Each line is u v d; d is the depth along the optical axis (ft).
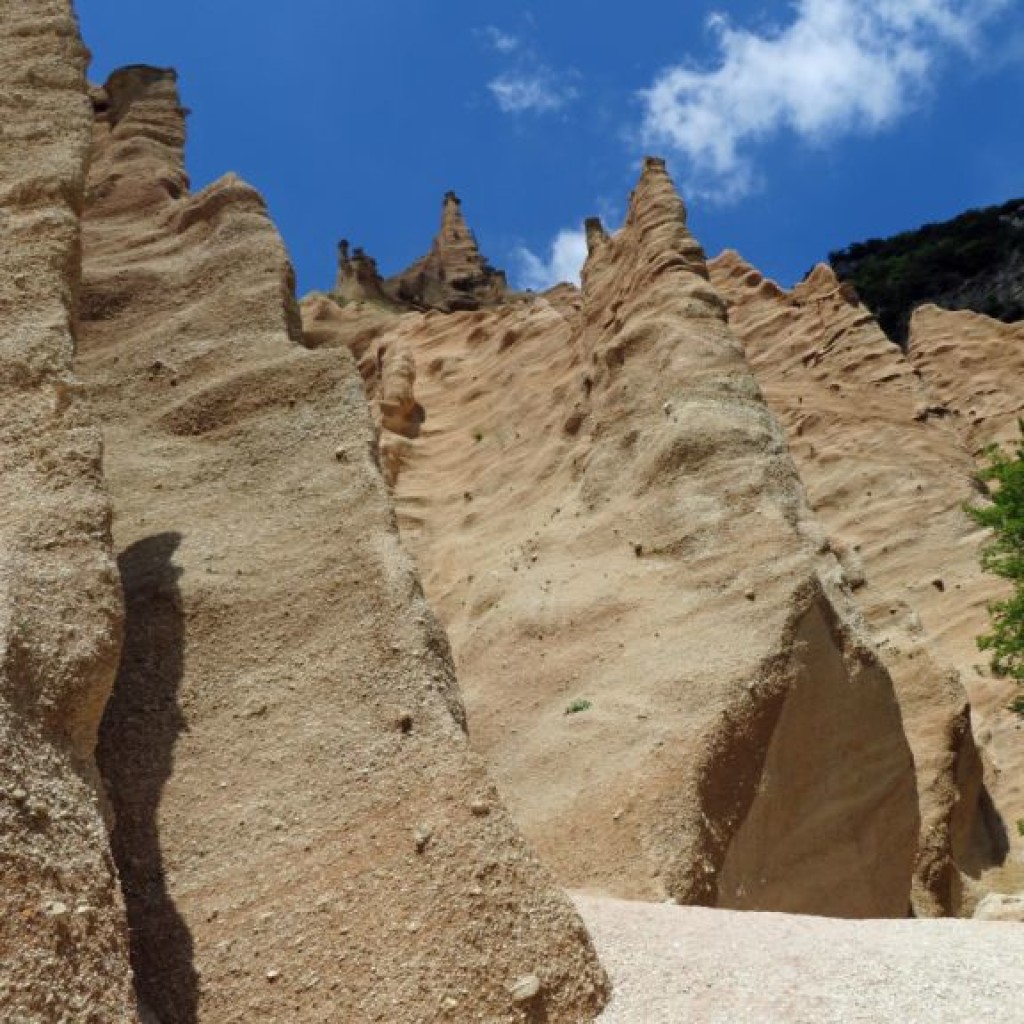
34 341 31.53
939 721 57.41
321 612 29.68
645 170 79.41
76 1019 16.98
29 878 18.06
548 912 20.85
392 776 24.25
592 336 76.79
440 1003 19.56
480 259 301.22
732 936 21.99
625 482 56.75
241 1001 20.74
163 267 47.85
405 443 82.02
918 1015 17.66
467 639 53.06
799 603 43.50
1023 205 250.98
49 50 45.75
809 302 124.88
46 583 24.20
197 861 23.85
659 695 41.63
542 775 41.01
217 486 35.63
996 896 33.58
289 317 43.55
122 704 27.81
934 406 109.29
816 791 40.73
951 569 91.45
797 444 107.24
